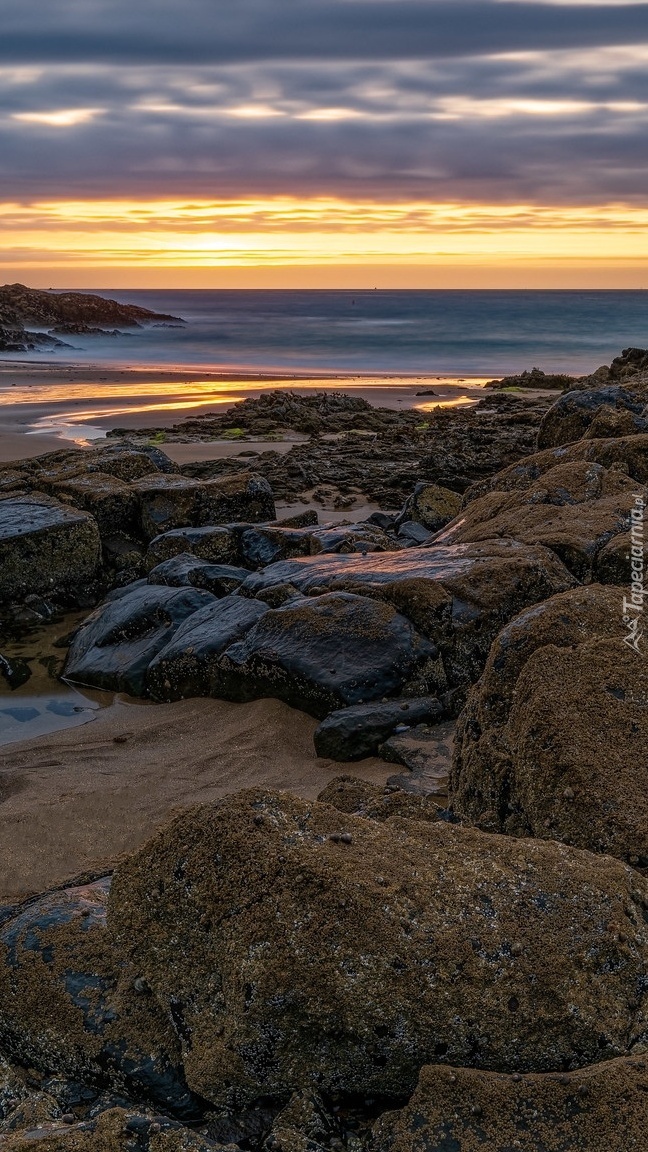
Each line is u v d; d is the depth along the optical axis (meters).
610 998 3.60
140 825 6.70
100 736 8.46
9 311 85.31
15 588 12.78
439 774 7.04
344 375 47.66
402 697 8.08
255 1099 3.66
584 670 5.38
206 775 7.46
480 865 3.94
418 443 24.89
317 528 13.34
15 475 16.61
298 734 8.05
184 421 30.73
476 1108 3.27
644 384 19.92
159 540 13.17
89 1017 3.99
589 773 4.86
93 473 15.77
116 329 86.00
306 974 3.52
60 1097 3.91
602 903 3.80
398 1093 3.60
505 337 71.06
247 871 3.75
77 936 4.31
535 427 26.69
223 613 9.73
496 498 11.13
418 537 14.15
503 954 3.61
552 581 8.52
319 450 23.98
